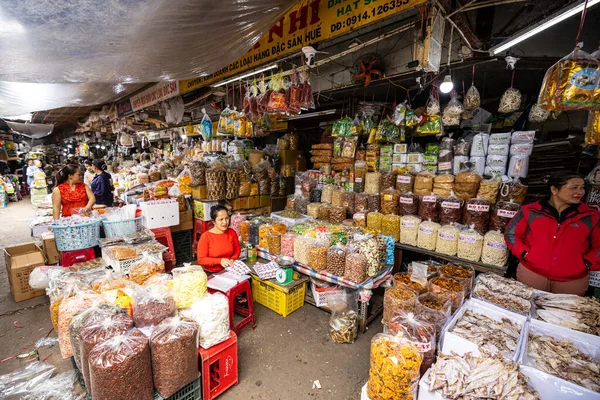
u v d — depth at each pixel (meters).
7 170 11.45
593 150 3.22
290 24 2.89
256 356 2.40
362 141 4.71
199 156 5.87
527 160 2.92
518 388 1.36
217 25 2.31
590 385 1.36
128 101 6.02
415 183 3.50
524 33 2.05
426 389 1.46
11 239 5.80
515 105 2.88
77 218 3.10
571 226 2.15
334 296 2.79
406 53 3.13
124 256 2.62
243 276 2.69
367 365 2.31
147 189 4.29
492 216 2.87
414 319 1.86
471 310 2.01
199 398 1.82
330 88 3.98
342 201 4.01
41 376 2.12
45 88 4.17
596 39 2.70
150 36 2.23
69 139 17.28
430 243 3.04
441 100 4.32
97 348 1.43
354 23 2.41
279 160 5.48
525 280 2.35
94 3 1.67
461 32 2.39
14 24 1.80
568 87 1.36
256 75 4.09
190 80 4.37
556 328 1.74
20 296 3.30
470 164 3.28
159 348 1.52
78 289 2.08
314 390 2.07
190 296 2.01
